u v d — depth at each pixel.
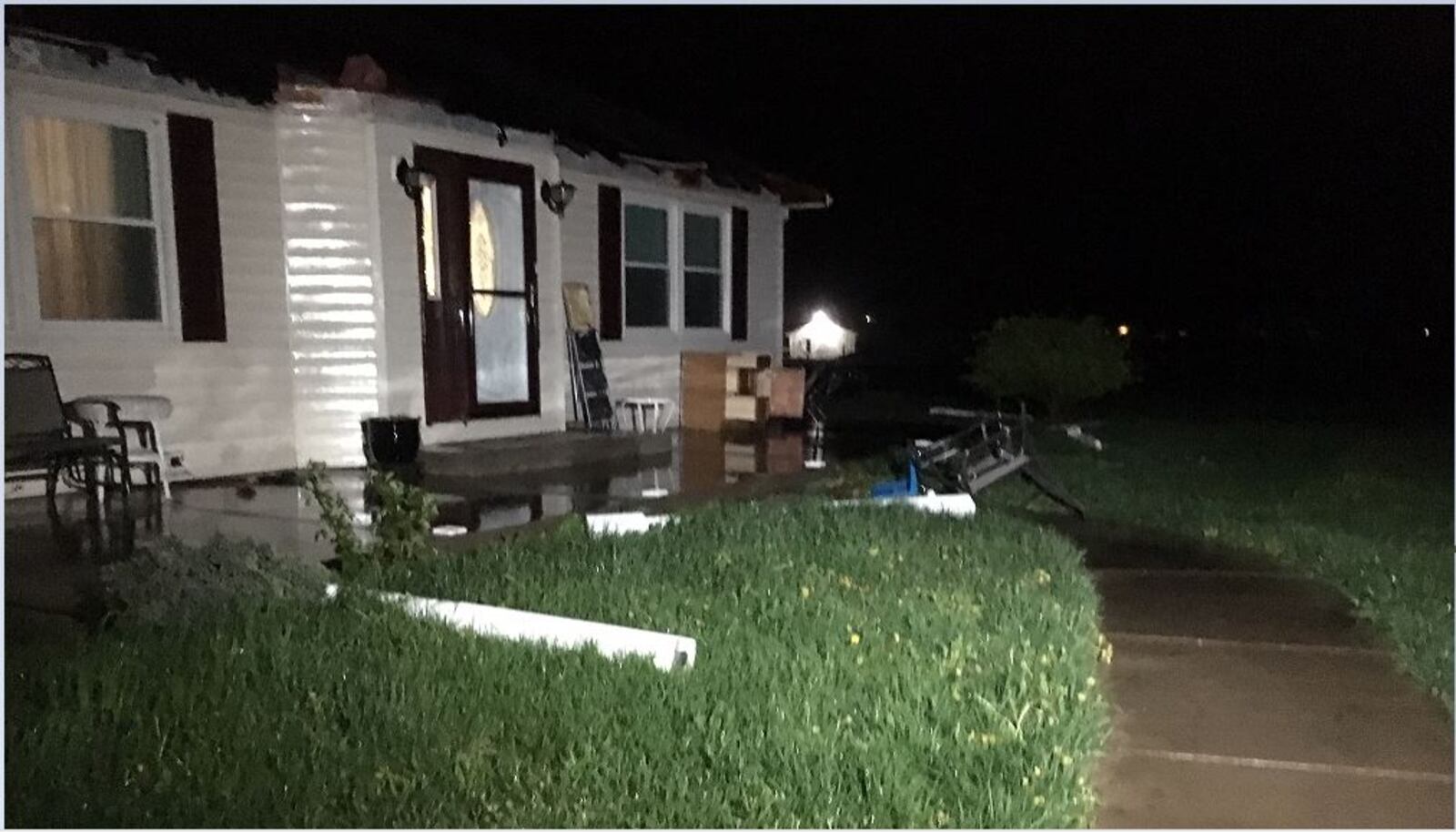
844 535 6.84
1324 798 4.07
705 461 10.02
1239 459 12.61
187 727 3.95
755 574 5.95
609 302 11.92
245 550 5.23
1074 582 6.31
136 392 7.84
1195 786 4.16
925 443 9.38
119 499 7.36
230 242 8.38
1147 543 8.18
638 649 4.78
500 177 9.70
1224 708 4.92
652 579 5.82
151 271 8.02
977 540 6.95
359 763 3.76
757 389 12.48
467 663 4.54
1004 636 5.10
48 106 7.30
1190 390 24.50
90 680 4.20
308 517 6.85
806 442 11.59
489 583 5.63
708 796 3.65
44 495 7.47
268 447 8.64
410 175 8.85
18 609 4.98
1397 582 6.84
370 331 8.80
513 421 9.98
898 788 3.72
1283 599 6.63
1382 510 9.56
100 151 7.71
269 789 3.57
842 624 5.15
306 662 4.43
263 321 8.58
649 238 12.69
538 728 4.02
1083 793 3.95
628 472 9.26
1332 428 16.14
